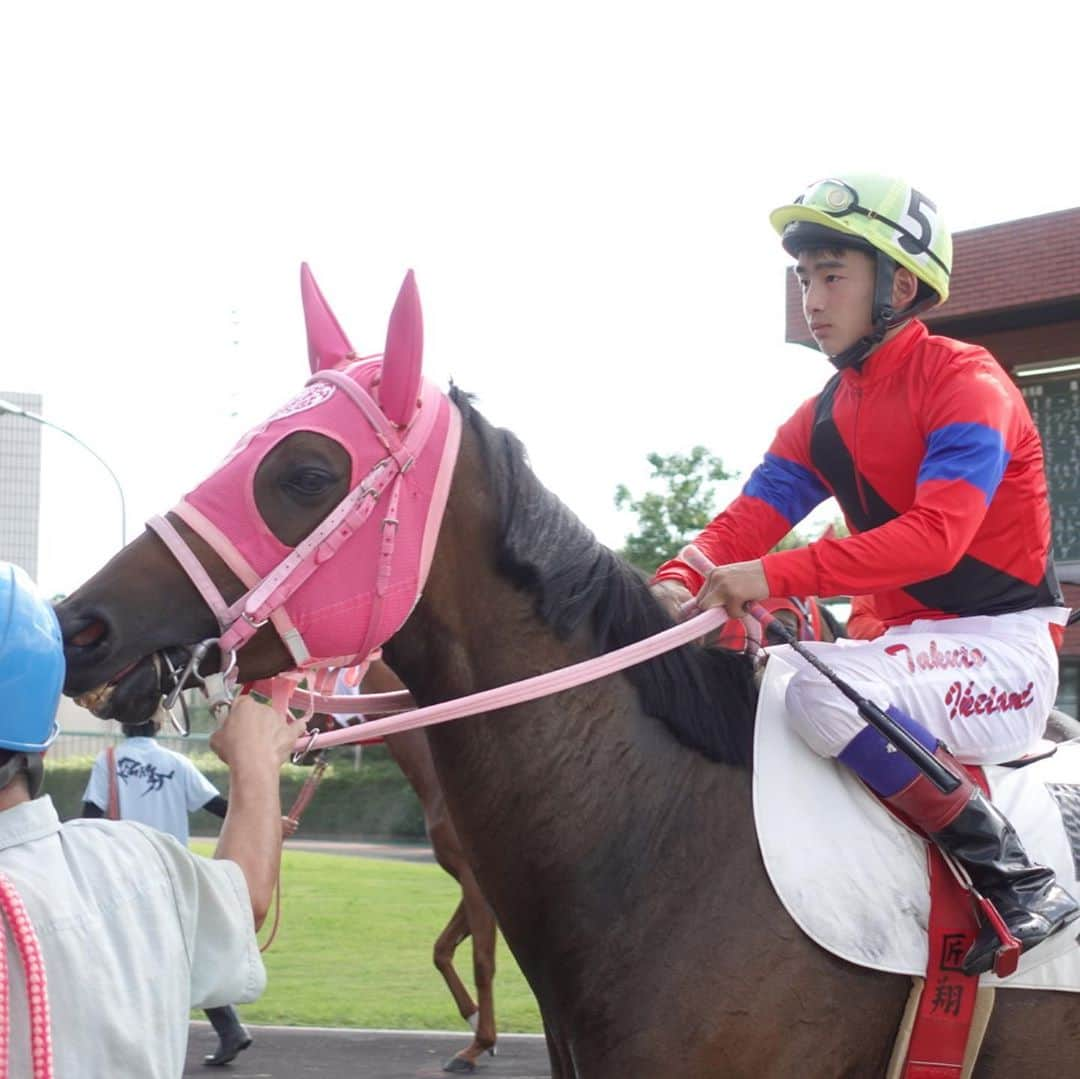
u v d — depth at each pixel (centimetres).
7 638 141
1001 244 1020
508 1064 541
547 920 223
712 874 220
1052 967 222
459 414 231
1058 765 245
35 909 136
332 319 243
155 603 209
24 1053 132
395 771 2105
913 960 215
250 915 155
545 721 226
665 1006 212
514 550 227
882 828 223
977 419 228
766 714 233
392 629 219
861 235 240
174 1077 143
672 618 242
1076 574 927
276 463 215
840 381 261
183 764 544
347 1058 551
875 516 252
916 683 228
